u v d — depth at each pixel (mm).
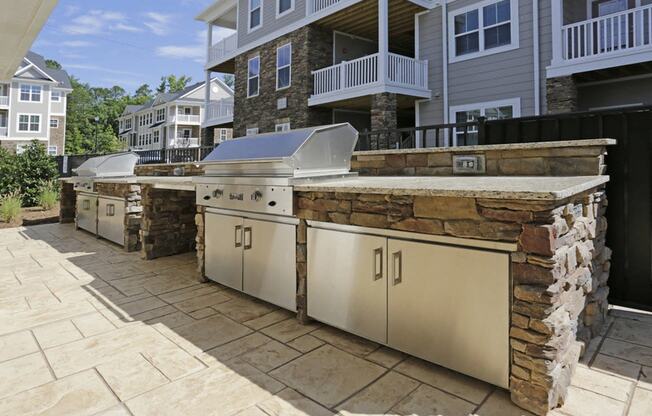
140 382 2268
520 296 1965
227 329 3010
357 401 2074
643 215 3158
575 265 2301
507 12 8406
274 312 3355
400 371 2375
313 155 3242
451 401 2064
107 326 3072
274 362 2496
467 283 2156
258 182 3322
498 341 2057
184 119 31797
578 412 1930
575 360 2256
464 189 1991
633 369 2338
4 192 10234
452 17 9273
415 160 3699
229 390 2182
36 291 3934
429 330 2322
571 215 2150
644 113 3129
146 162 13820
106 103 51938
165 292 3898
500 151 3172
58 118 30141
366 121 12695
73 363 2486
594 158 2779
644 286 3193
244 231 3584
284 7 12062
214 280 4023
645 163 3135
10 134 27391
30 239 6742
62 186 8500
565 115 3479
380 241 2545
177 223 5582
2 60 5535
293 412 1979
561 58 7293
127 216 5738
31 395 2133
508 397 2090
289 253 3172
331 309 2871
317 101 10797
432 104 9719
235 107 14023
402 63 9312
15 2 3928
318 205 2910
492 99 8672
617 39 7168
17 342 2785
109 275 4516
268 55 12547
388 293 2514
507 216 1985
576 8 8094
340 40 11789
